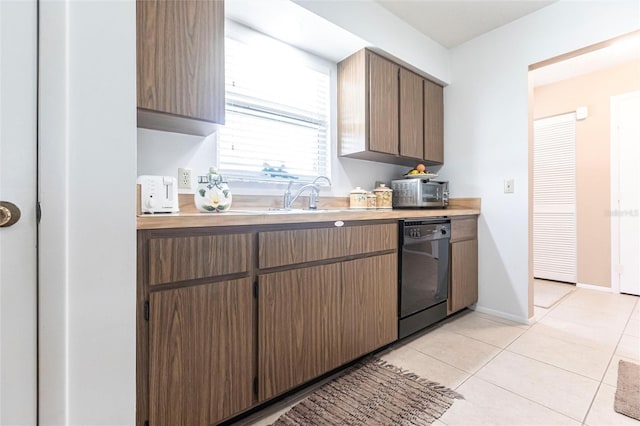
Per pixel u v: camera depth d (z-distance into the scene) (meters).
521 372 1.66
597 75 3.35
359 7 2.08
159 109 1.30
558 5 2.21
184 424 1.07
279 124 2.14
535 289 3.36
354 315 1.65
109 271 0.73
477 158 2.67
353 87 2.31
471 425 1.26
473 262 2.61
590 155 3.41
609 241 3.28
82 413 0.70
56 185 0.68
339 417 1.31
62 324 0.68
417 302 2.08
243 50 1.95
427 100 2.73
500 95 2.52
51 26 0.67
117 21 0.74
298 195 2.06
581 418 1.30
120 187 0.75
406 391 1.49
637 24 1.89
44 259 0.67
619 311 2.65
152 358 1.00
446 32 2.58
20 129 0.65
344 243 1.60
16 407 0.66
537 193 3.84
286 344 1.36
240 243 1.21
